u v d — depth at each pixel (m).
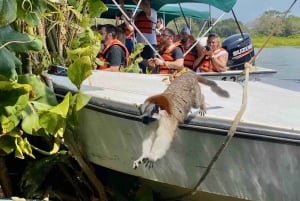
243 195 2.70
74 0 3.96
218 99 3.45
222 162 2.71
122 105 2.91
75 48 3.84
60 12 3.62
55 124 2.96
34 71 3.53
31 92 3.08
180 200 3.13
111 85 3.72
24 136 3.22
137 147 2.88
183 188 2.97
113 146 3.03
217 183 2.75
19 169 3.55
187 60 8.38
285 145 2.57
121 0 8.93
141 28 7.96
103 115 3.03
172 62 7.23
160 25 10.71
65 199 3.54
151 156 2.55
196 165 2.76
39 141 3.40
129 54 7.17
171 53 7.29
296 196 2.60
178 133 2.74
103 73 4.52
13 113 2.87
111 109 2.97
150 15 7.96
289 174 2.60
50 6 3.57
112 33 6.75
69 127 3.17
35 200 3.07
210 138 2.69
